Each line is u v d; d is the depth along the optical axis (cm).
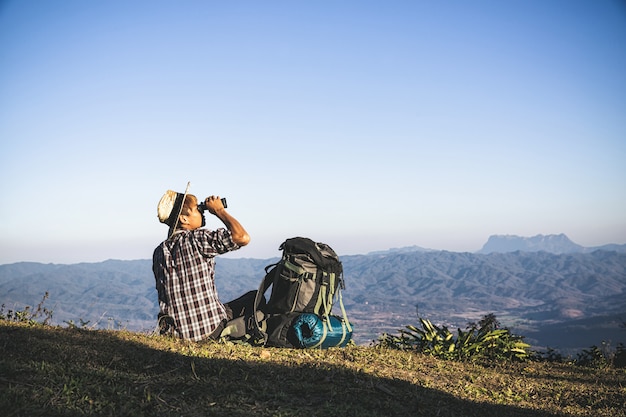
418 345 1009
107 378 488
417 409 546
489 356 1030
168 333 700
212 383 512
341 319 822
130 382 493
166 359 571
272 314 780
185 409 453
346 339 811
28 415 402
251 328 758
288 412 472
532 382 802
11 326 617
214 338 712
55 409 416
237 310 783
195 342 687
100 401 439
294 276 771
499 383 757
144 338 662
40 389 445
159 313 706
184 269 704
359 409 504
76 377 477
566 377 902
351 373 615
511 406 628
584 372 986
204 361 573
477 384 727
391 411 525
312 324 757
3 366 470
